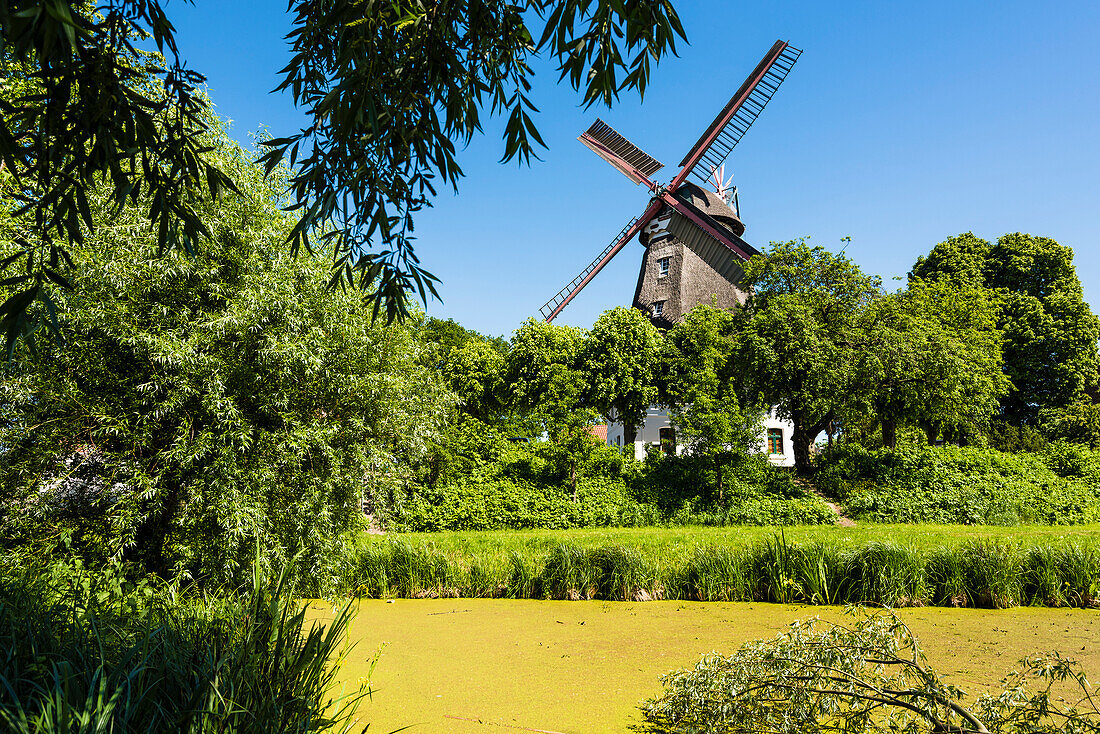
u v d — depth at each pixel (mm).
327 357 8859
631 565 9617
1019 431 32062
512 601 9430
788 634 4082
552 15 2336
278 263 8445
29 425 7391
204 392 7832
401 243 3051
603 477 24203
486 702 5172
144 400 7617
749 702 4012
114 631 3389
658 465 25172
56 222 2633
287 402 8492
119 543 7328
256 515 7664
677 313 35156
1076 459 24766
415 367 11320
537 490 22562
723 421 22781
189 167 2863
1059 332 33625
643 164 34406
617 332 27547
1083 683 3445
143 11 2602
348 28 2654
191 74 2771
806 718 3773
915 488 22625
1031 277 36750
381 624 7930
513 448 26234
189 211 2875
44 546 7066
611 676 5848
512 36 2770
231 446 7711
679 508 22219
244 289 8258
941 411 24094
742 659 4133
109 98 2488
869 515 21250
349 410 9516
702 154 32438
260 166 9031
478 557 10539
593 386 27078
